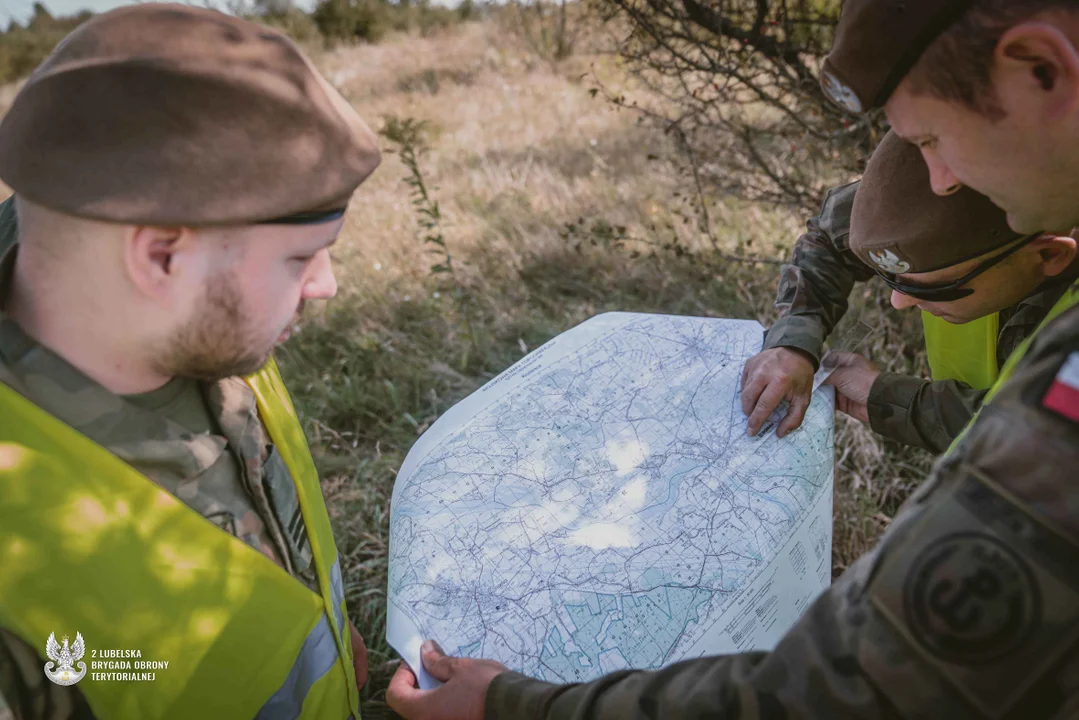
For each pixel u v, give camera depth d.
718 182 3.12
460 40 8.55
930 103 0.70
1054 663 0.60
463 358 2.92
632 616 1.13
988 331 1.28
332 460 2.54
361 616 2.03
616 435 1.44
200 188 0.76
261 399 1.11
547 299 3.28
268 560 0.98
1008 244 1.02
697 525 1.26
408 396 2.84
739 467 1.36
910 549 0.65
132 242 0.79
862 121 2.54
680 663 0.77
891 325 2.57
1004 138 0.68
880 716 0.64
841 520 2.06
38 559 0.80
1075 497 0.59
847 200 1.50
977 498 0.63
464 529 1.27
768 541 1.23
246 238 0.82
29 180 0.75
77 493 0.83
